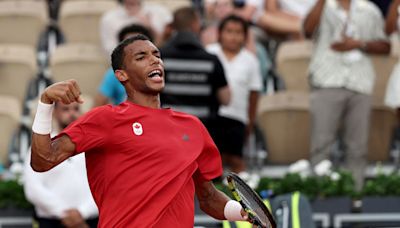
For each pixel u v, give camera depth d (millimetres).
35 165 13422
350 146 27281
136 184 13688
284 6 34688
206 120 25656
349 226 25422
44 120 13289
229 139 26672
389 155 30016
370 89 27297
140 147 13734
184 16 25781
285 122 29750
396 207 25469
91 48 32031
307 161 29703
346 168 27250
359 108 27188
